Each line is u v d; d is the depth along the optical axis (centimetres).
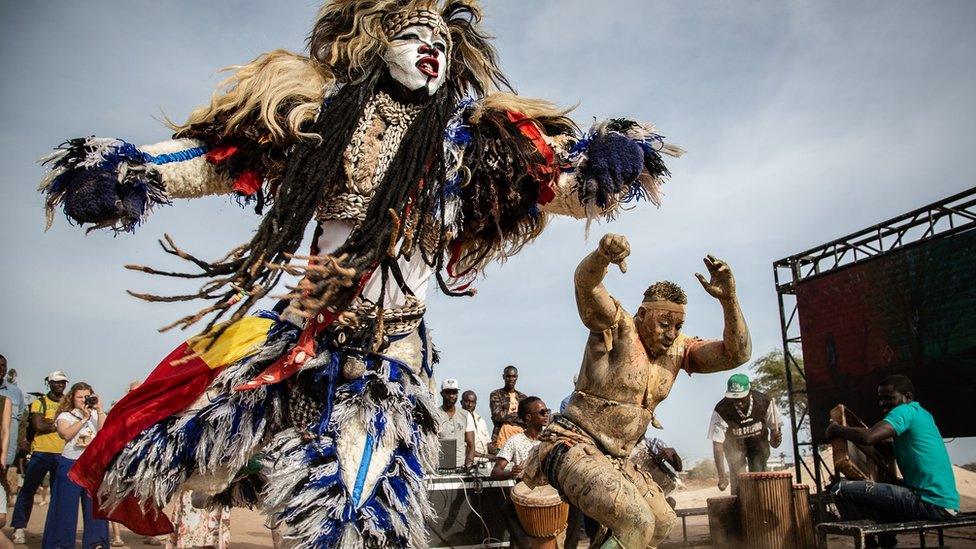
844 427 697
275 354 307
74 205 268
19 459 1061
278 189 314
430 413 314
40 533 986
